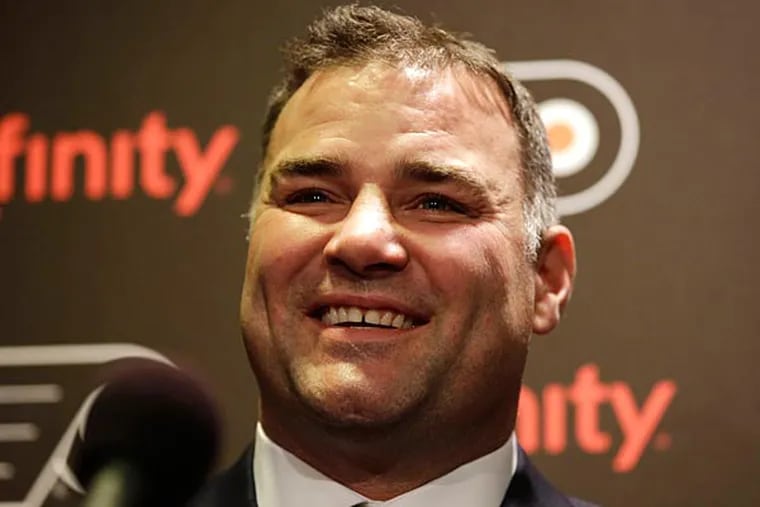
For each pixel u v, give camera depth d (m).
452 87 2.52
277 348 2.41
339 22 2.64
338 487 2.46
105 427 2.21
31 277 3.49
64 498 3.33
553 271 2.73
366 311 2.37
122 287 3.47
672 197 3.32
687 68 3.37
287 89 2.67
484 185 2.46
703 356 3.26
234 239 3.47
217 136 3.52
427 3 3.48
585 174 3.36
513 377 2.54
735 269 3.28
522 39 3.44
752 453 3.21
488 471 2.50
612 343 3.29
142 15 3.59
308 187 2.45
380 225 2.34
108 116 3.55
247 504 2.47
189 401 2.26
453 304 2.37
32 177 3.54
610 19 3.41
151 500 2.20
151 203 3.50
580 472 3.26
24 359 3.45
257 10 3.56
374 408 2.32
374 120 2.44
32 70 3.59
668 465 3.24
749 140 3.32
